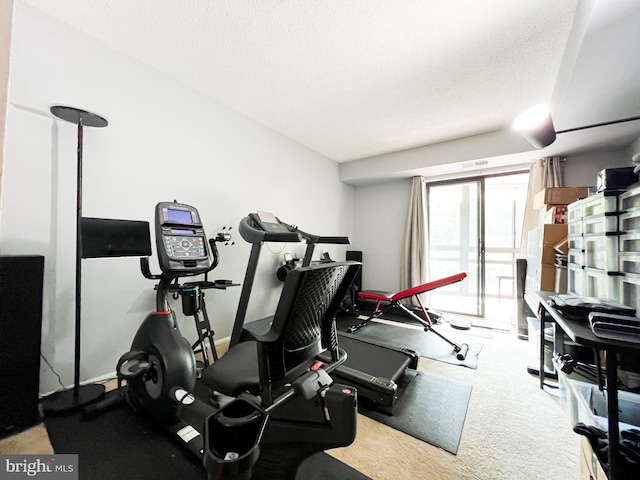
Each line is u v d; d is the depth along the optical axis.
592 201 1.74
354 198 4.95
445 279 2.80
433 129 3.20
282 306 0.91
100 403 1.55
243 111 2.86
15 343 1.38
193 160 2.46
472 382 2.00
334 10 1.58
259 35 1.79
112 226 1.62
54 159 1.71
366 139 3.53
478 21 1.64
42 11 1.64
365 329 3.23
